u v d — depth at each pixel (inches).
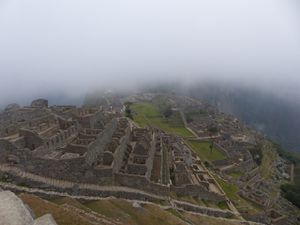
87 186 2792.8
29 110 4830.2
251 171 6899.6
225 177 5521.7
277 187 6786.4
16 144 2773.1
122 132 4001.0
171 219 2655.0
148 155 3400.6
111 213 2504.9
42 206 2071.9
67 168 2773.1
